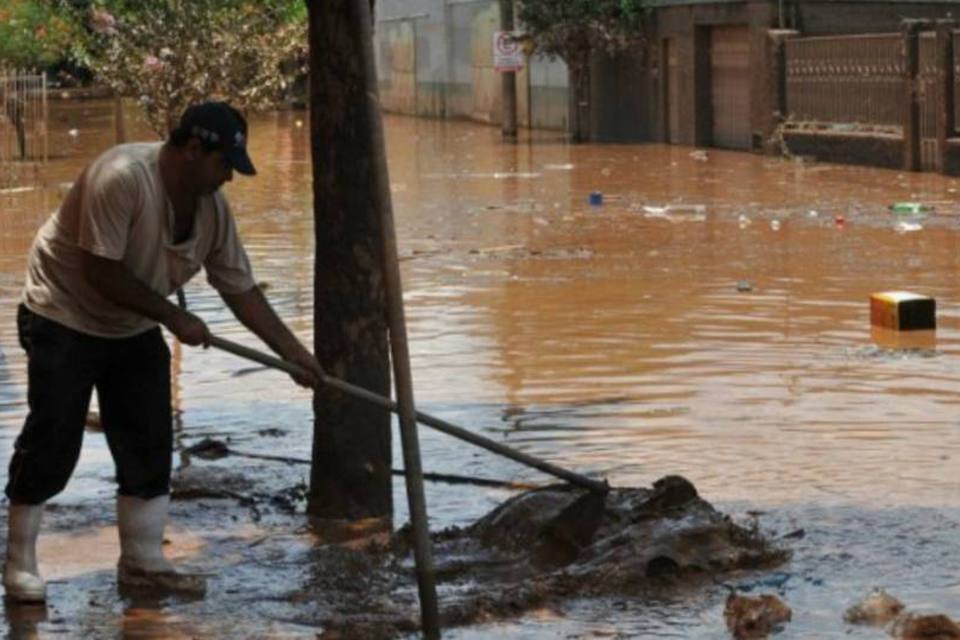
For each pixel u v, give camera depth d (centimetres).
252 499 1033
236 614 829
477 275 1920
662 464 1068
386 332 987
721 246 2134
